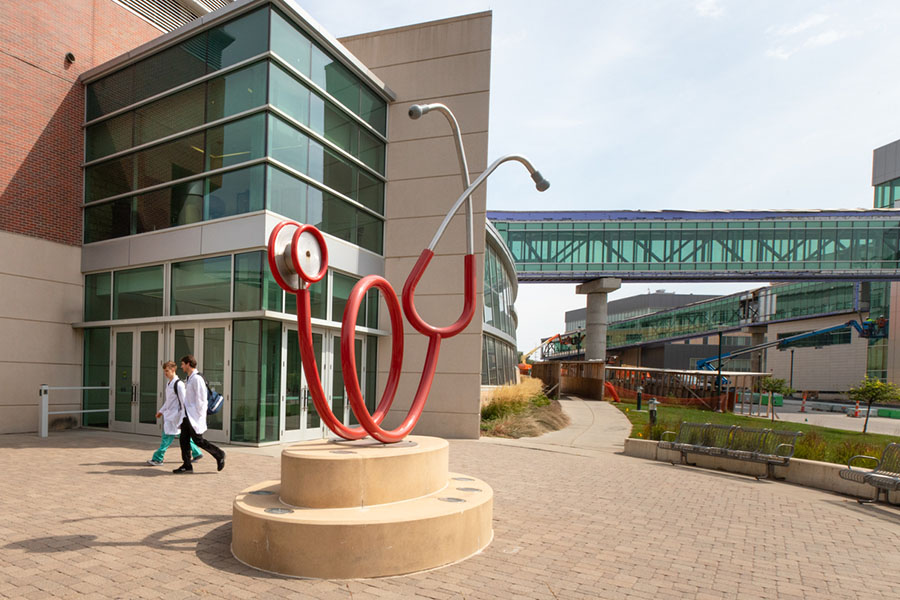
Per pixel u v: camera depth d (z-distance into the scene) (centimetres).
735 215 5172
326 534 487
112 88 1520
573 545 602
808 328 7531
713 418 2497
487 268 2447
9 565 498
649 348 10062
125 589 452
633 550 591
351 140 1503
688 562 558
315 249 604
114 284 1484
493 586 479
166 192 1390
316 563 486
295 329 1306
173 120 1396
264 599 439
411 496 580
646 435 1439
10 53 1404
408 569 504
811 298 7331
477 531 567
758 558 579
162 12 1794
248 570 500
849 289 6806
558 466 1119
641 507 795
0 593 439
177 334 1352
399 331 706
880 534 691
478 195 1542
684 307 9006
